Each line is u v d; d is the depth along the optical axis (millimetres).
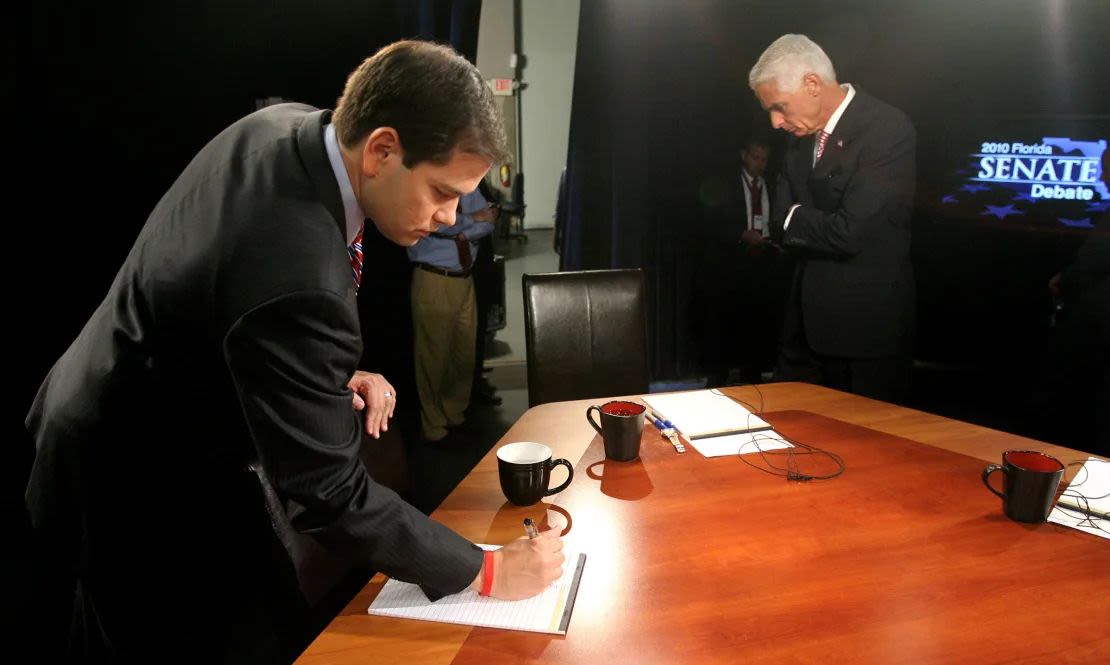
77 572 1063
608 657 810
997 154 3748
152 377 920
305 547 1095
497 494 1225
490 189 3297
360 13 2980
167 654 1089
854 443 1411
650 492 1218
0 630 1867
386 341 3502
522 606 900
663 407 1602
